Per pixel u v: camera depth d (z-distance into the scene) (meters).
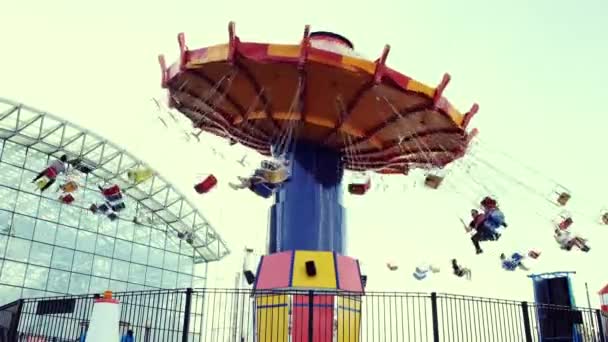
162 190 44.03
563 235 17.78
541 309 17.59
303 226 15.98
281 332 14.52
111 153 40.50
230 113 16.80
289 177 16.50
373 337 12.74
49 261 37.53
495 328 12.75
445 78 14.38
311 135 16.86
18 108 36.44
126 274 41.78
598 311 14.38
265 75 14.44
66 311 14.87
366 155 18.34
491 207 16.42
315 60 13.60
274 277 15.22
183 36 14.61
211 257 47.09
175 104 16.97
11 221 36.34
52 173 18.62
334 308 14.62
